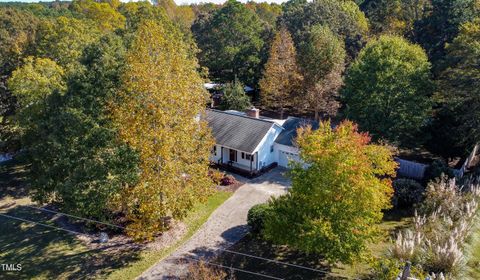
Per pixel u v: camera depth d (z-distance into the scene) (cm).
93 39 3828
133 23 4859
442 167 2833
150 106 1884
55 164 2191
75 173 2061
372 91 3066
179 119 1992
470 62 2938
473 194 2078
